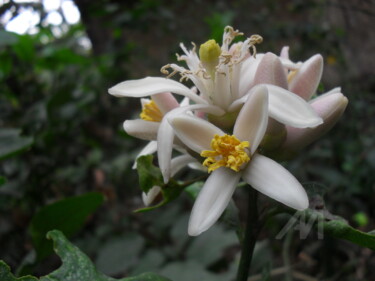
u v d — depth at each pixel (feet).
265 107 0.23
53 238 0.26
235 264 0.50
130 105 0.81
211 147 0.25
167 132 0.24
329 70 0.92
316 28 0.89
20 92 0.71
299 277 0.53
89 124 0.75
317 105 0.25
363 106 0.80
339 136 0.76
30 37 0.66
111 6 0.85
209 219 0.23
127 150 0.79
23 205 0.63
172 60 0.84
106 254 0.56
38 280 0.23
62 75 0.77
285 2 1.10
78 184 0.75
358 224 0.68
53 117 0.65
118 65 0.80
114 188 0.73
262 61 0.25
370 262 0.53
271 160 0.24
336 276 0.50
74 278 0.24
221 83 0.26
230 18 0.75
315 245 0.56
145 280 0.25
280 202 0.24
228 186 0.24
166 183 0.25
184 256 0.54
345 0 0.88
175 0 0.95
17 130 0.42
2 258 0.57
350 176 0.69
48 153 0.66
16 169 0.63
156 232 0.63
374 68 0.92
